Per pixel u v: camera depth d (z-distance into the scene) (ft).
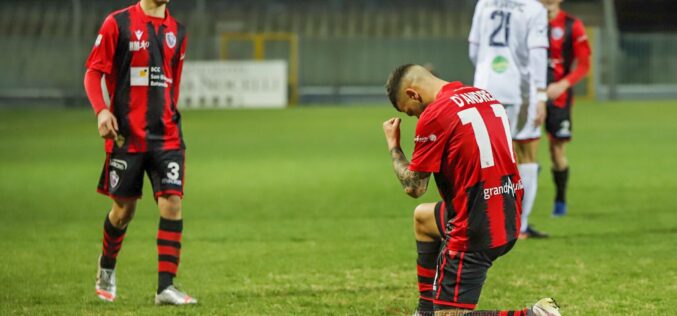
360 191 124.98
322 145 195.72
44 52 362.53
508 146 47.57
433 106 47.37
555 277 69.67
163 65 62.08
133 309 61.11
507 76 83.87
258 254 81.51
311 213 106.22
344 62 373.40
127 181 62.08
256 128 245.45
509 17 83.61
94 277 72.64
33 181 139.95
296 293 65.51
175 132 62.69
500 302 61.82
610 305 60.34
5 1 399.65
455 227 46.96
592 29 362.74
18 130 245.45
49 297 65.26
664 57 369.50
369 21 404.36
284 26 398.62
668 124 239.71
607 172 142.10
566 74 101.45
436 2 411.13
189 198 119.85
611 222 96.89
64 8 397.60
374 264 76.18
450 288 46.96
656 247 81.87
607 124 241.96
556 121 100.12
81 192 127.24
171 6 398.21
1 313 60.18
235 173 147.54
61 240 90.22
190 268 75.51
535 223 96.58
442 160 47.19
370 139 208.95
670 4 413.39
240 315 58.95
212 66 345.51
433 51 371.35
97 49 60.75
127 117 61.67
